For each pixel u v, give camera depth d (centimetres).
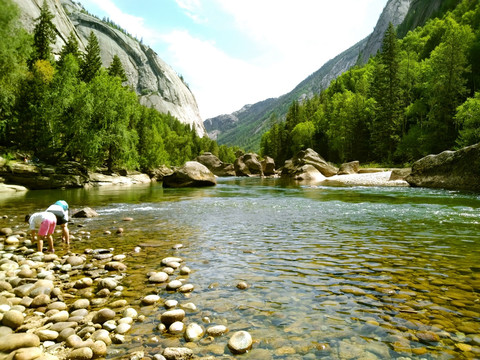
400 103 5659
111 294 457
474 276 496
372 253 644
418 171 2605
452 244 709
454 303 394
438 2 11250
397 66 5722
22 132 3475
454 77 4309
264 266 568
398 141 5425
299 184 3481
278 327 339
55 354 299
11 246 775
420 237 786
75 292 475
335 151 8181
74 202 1778
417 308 380
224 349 297
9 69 2712
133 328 349
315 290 447
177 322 349
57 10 11219
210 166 8369
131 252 690
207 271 546
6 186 2502
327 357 277
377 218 1092
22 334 316
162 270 555
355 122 6781
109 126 3866
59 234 911
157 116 11806
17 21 2705
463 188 2175
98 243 789
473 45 4916
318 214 1217
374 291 439
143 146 6188
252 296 430
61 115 3475
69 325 360
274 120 14038
